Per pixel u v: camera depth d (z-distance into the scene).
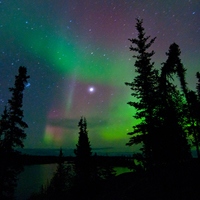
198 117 16.91
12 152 14.27
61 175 26.08
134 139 12.09
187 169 7.79
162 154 9.73
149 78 12.95
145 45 13.98
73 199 15.05
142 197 6.45
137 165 11.89
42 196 20.25
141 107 12.49
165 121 10.35
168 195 5.84
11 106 15.11
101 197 9.09
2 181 13.24
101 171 21.73
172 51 12.02
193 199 5.06
